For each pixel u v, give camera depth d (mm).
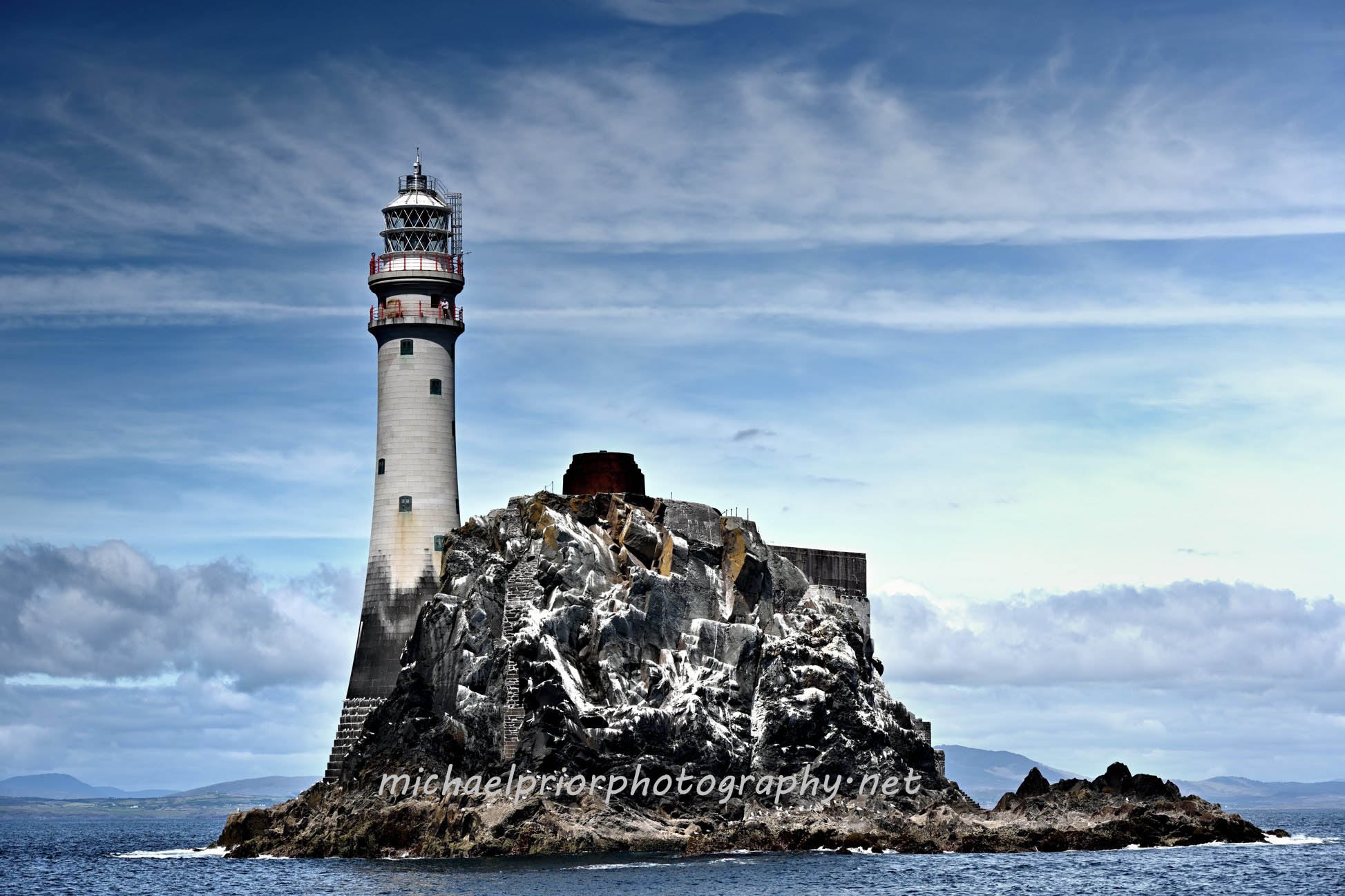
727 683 158250
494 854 142375
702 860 141000
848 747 159875
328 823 153875
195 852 195000
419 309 165250
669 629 158625
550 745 147250
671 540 161625
